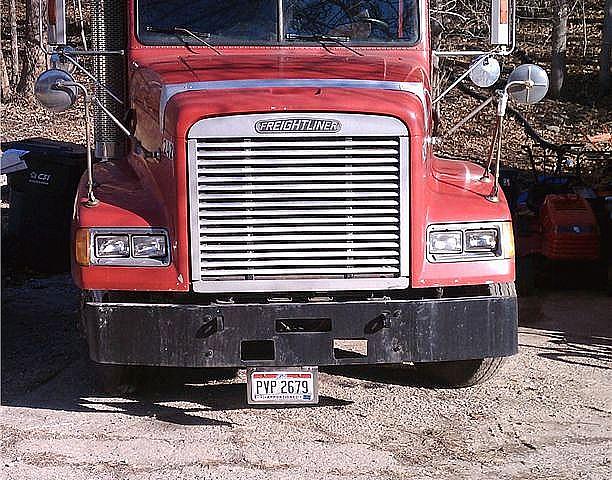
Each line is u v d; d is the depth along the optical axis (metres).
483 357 6.24
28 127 23.47
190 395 7.11
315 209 5.98
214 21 7.30
